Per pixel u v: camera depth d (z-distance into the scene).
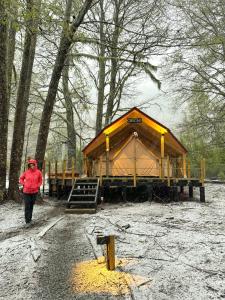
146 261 7.35
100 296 5.88
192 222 11.01
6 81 15.05
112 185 15.78
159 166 17.66
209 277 6.51
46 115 15.85
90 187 15.87
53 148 29.75
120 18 23.62
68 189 18.19
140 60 16.66
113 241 6.94
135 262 7.31
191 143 31.34
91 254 7.91
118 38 22.56
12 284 6.41
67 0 15.51
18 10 10.13
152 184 15.80
